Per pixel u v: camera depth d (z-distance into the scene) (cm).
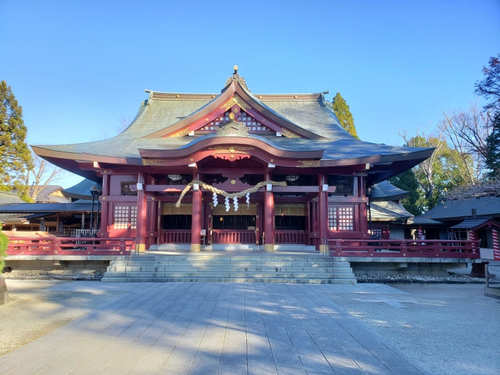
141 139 2002
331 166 1590
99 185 2198
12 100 3481
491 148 2392
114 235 1759
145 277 1319
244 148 1535
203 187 1648
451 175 4141
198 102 2666
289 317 781
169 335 648
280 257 1422
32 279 1371
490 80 1766
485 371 494
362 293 1095
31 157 3588
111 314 808
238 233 1959
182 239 1923
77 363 514
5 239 962
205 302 935
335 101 3762
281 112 2539
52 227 2881
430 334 664
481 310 870
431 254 1457
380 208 2762
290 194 1878
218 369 491
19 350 571
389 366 508
